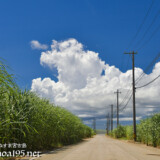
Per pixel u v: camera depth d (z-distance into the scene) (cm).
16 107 940
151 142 2059
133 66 3044
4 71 521
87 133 5356
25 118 972
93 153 1255
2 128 782
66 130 2080
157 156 1162
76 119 2878
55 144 1820
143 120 2533
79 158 1013
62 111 2012
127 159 1001
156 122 1964
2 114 765
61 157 1045
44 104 1395
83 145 2066
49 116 1425
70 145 2045
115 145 2092
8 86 526
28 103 1020
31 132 1040
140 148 1733
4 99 774
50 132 1483
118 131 4878
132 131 3106
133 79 2992
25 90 1056
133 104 2947
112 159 991
